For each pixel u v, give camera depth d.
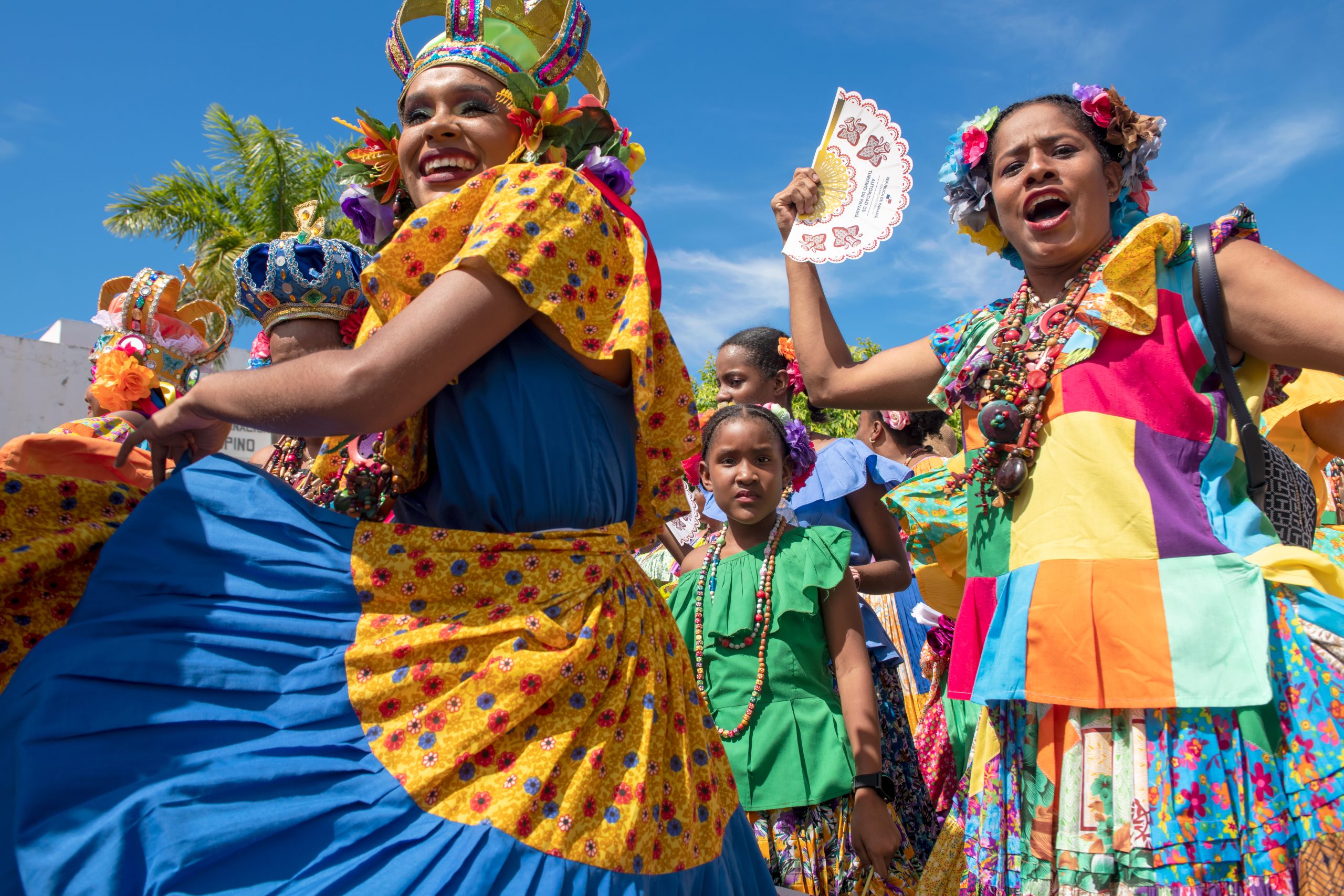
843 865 3.09
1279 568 2.08
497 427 1.78
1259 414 2.28
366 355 1.64
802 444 3.63
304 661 1.64
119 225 19.66
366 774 1.56
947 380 2.58
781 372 4.76
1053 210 2.47
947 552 2.90
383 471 1.97
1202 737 2.04
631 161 2.35
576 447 1.84
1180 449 2.21
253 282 2.22
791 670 3.24
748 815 3.20
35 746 1.47
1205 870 1.98
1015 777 2.28
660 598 2.01
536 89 2.05
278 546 1.70
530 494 1.79
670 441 2.11
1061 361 2.32
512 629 1.66
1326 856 1.93
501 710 1.61
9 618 1.78
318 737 1.57
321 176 20.55
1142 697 2.05
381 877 1.48
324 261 2.19
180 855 1.39
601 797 1.65
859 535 4.11
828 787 3.10
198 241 20.20
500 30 2.17
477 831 1.52
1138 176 2.48
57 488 1.86
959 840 2.94
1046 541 2.24
